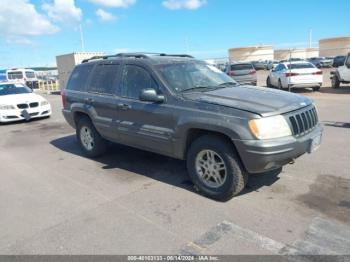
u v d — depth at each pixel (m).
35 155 7.20
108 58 6.21
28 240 3.60
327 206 4.02
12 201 4.68
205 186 4.46
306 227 3.56
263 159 3.85
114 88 5.71
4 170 6.20
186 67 5.35
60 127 10.64
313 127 4.52
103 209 4.26
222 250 3.24
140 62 5.31
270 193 4.46
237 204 4.20
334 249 3.15
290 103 4.30
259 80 28.97
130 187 4.96
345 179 4.82
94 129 6.41
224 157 4.15
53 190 5.02
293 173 5.12
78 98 6.52
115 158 6.47
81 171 5.85
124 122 5.44
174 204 4.29
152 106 4.89
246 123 3.89
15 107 11.58
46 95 26.19
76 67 7.01
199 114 4.28
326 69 37.22
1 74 35.09
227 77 5.72
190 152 4.54
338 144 6.66
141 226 3.77
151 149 5.18
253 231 3.54
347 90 16.80
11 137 9.43
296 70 16.50
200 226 3.70
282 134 3.97
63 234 3.69
